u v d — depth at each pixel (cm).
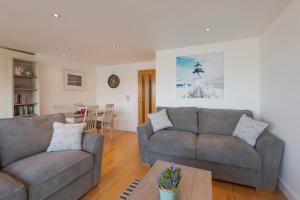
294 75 170
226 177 200
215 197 178
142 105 477
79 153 178
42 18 202
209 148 205
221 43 297
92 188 192
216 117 271
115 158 281
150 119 290
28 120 187
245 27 235
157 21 213
